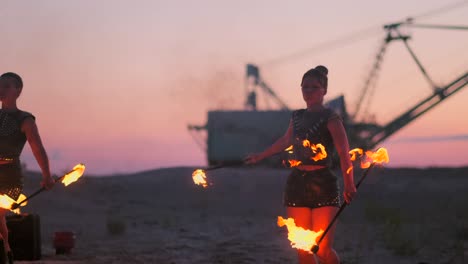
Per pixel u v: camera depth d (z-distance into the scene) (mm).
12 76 5629
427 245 10312
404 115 47094
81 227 13562
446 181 28422
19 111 5609
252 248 9711
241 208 20297
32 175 22375
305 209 5082
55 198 18812
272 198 23078
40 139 5602
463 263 8680
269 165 34719
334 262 5051
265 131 42594
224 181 25250
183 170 26984
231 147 42594
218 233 11992
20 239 8133
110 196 21125
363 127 46156
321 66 5387
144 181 24703
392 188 26578
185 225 13477
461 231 11461
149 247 9867
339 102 42125
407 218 15367
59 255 8875
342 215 16859
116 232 12109
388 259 8945
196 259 8680
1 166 5496
